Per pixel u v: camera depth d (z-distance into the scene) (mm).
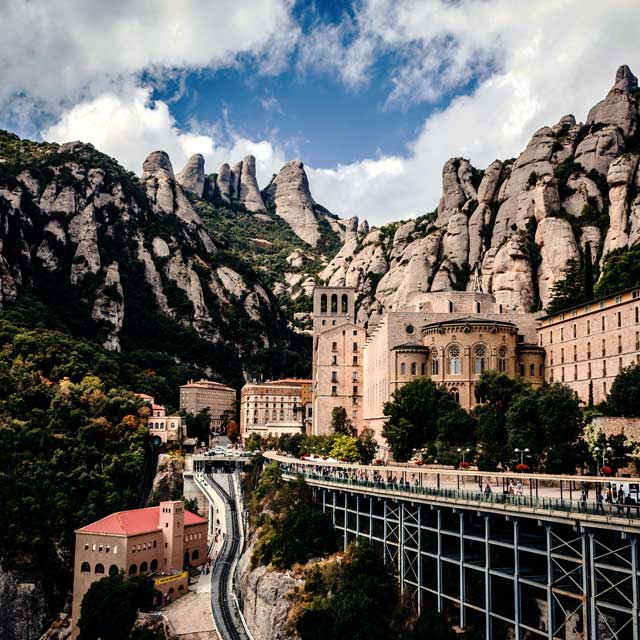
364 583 93938
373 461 149000
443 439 135875
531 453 114562
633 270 183875
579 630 71062
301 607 98938
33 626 146000
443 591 89750
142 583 122188
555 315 158500
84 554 137375
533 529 86250
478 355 154250
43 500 163375
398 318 168500
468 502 79375
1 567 148375
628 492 75750
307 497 122188
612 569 63094
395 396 148500
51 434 184500
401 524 94062
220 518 156000
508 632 80250
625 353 133875
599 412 125250
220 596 121625
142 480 195625
